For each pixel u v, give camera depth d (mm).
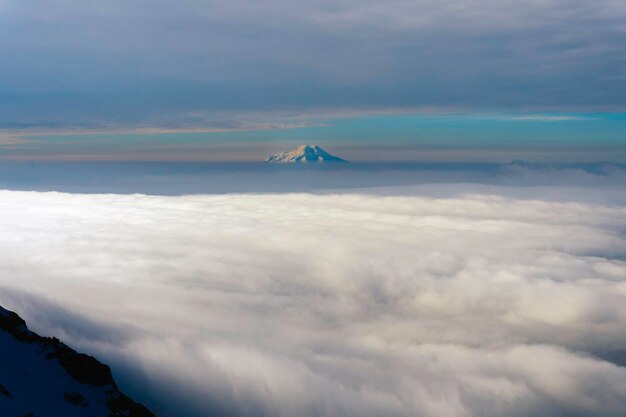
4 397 36812
